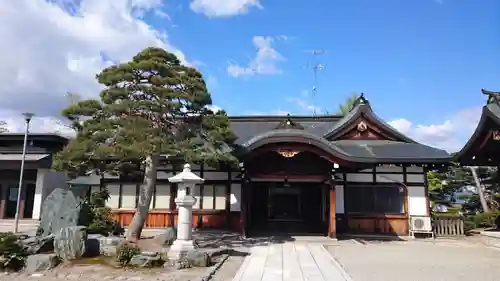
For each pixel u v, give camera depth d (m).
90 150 11.72
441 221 17.27
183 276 8.65
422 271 9.61
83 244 10.34
